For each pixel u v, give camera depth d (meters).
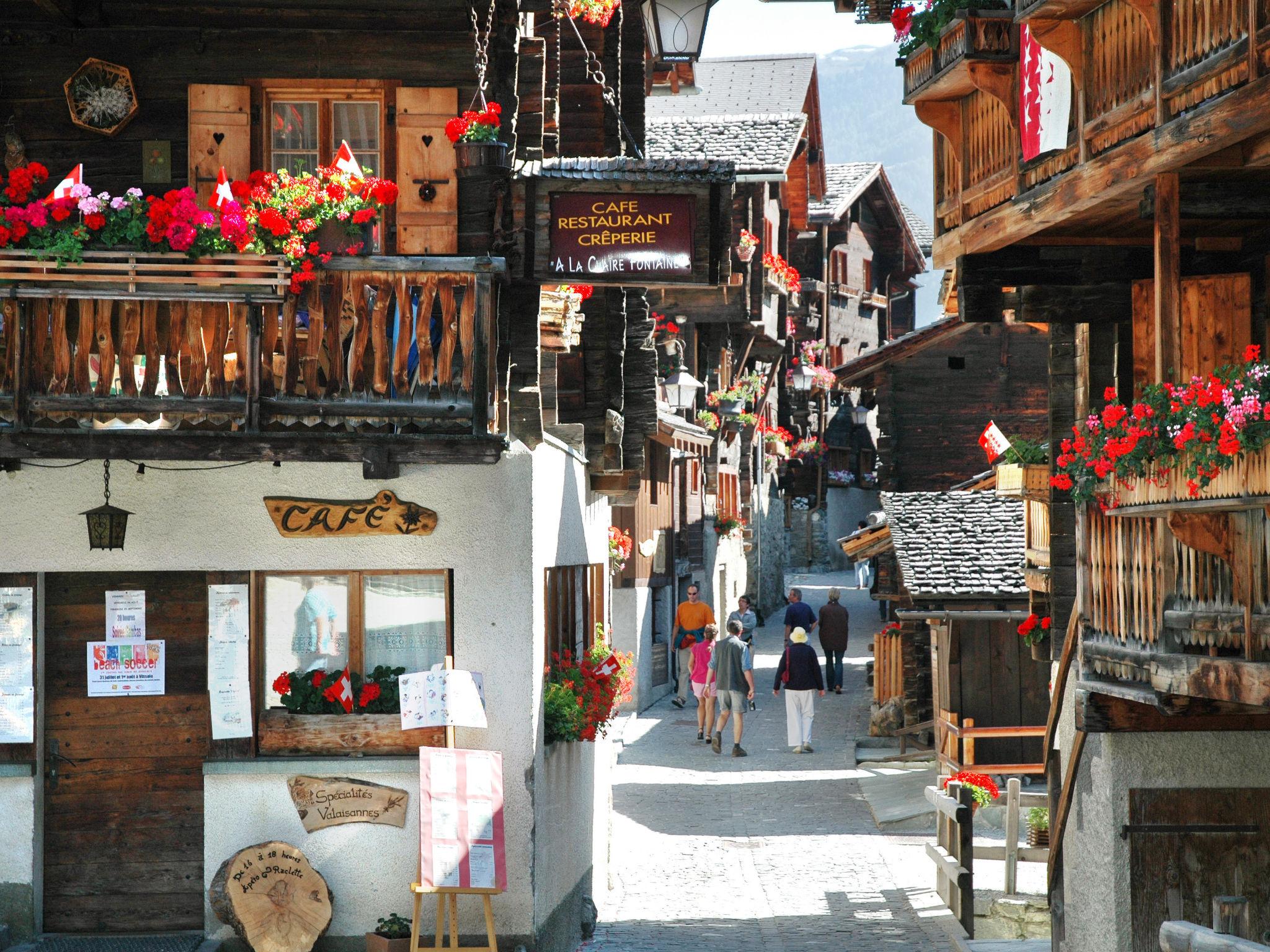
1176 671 8.73
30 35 10.70
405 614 10.12
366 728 9.97
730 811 18.02
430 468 10.03
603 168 10.23
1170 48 8.34
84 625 10.14
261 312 9.43
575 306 12.24
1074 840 11.21
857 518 52.78
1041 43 9.46
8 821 9.90
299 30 10.68
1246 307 10.08
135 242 9.33
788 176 36.44
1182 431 7.79
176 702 10.14
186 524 10.00
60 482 9.97
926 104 11.55
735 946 12.09
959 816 12.92
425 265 9.46
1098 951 10.59
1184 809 10.27
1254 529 7.77
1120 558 9.75
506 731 10.00
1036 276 11.15
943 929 12.63
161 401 9.33
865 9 11.85
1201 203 9.06
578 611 13.12
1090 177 9.17
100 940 9.86
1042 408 29.61
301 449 9.41
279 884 9.70
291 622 10.12
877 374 30.12
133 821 10.10
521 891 9.93
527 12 10.88
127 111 10.69
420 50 10.66
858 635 36.72
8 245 9.22
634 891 14.21
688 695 29.52
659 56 15.06
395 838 9.89
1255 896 10.19
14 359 9.24
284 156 10.74
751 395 32.69
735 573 36.38
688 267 10.15
